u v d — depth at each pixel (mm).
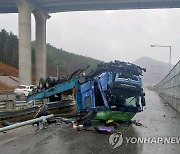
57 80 18250
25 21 55750
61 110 18641
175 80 23797
